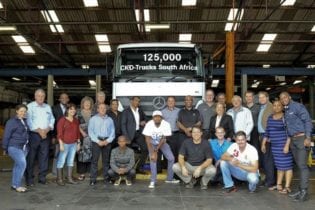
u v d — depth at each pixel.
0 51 21.61
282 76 23.78
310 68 21.62
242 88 21.67
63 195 6.74
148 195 6.75
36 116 7.52
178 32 19.09
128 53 9.28
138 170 8.52
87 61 23.06
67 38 19.84
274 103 7.01
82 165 8.37
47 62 23.59
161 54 9.26
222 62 22.00
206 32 19.06
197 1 16.78
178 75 9.12
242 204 6.11
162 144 7.76
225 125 7.70
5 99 26.95
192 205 6.04
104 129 7.75
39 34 19.22
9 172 9.66
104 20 18.11
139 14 17.20
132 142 8.32
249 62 23.31
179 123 8.08
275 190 7.22
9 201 6.29
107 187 7.48
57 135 7.80
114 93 9.09
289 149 6.92
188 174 7.41
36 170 9.50
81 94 30.81
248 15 17.50
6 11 17.14
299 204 6.11
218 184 7.74
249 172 7.00
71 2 16.86
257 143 7.85
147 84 9.02
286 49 21.17
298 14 17.55
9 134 6.99
